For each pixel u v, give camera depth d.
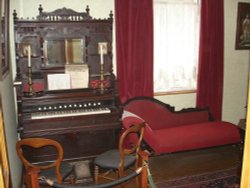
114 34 3.54
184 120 3.84
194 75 4.10
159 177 3.09
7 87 2.63
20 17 3.18
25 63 3.05
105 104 3.20
